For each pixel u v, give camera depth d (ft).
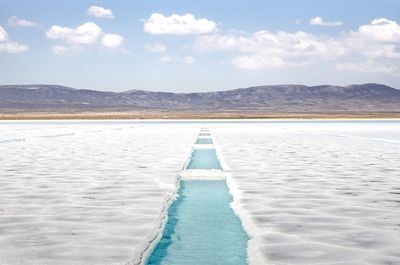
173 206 26.53
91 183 33.01
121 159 49.42
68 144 71.67
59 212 23.66
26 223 21.47
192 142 75.92
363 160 48.49
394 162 46.57
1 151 59.11
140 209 24.47
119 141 78.69
